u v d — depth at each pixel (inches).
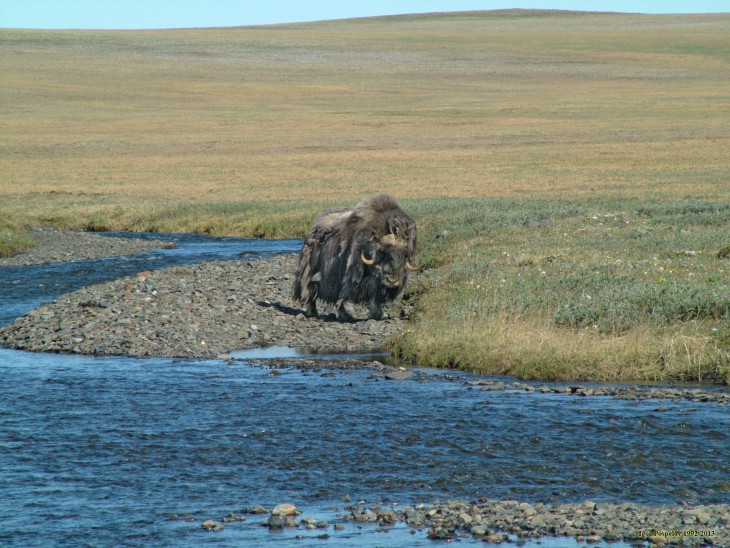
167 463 773.3
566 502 669.9
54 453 803.4
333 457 779.4
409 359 1208.2
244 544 601.0
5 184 4690.0
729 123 6579.7
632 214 2650.1
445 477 725.9
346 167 5231.3
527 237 2150.6
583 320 1238.3
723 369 1026.7
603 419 864.3
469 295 1433.3
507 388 1016.2
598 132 6481.3
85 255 2571.4
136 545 603.8
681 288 1314.0
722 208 2664.9
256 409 940.0
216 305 1593.3
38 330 1425.9
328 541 602.9
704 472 719.7
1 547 601.9
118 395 1014.4
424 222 2647.6
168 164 5546.3
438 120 7470.5
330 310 1572.3
